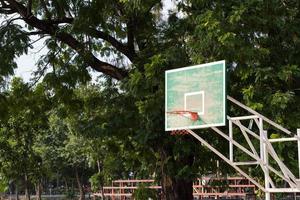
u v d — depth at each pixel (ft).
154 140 42.29
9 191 162.40
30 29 49.70
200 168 46.34
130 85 39.22
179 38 41.01
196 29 35.29
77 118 53.57
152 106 37.91
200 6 37.76
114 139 51.80
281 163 27.27
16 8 47.60
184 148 40.91
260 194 66.85
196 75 27.86
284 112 35.76
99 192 109.81
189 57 37.42
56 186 191.52
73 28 44.68
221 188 55.36
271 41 36.86
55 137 138.92
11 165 74.18
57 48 51.98
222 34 33.17
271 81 36.32
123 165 51.60
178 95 28.63
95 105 52.03
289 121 35.47
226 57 33.78
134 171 52.60
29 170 75.66
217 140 40.78
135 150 48.47
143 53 43.50
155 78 37.45
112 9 46.16
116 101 46.83
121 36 49.60
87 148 78.43
